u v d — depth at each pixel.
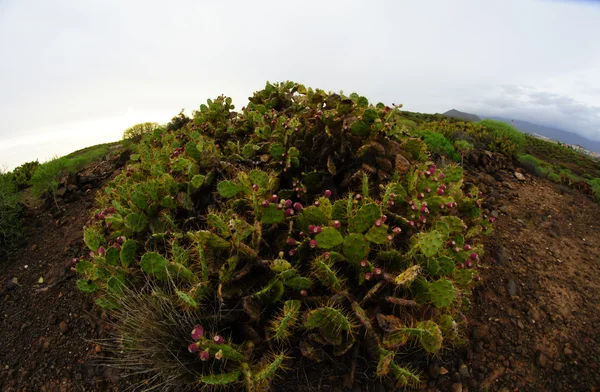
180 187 3.57
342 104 3.50
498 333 2.93
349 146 3.52
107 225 3.49
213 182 3.70
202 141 4.12
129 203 3.50
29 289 3.65
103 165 6.56
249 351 2.34
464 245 2.93
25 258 4.07
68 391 2.74
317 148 3.83
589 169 16.36
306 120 4.11
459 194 3.58
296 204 2.84
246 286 2.63
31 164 7.20
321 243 2.52
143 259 2.48
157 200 3.41
